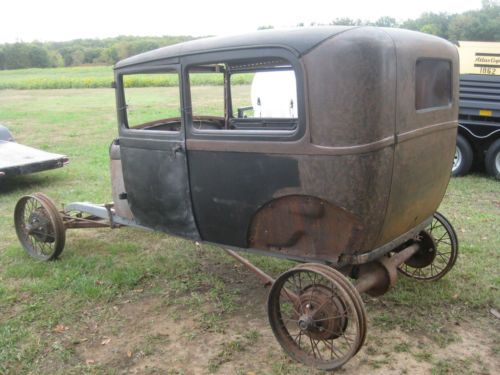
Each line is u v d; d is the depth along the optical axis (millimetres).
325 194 2834
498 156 7602
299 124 2834
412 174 3070
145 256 4949
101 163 9500
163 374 3107
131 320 3758
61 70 63844
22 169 7309
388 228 3037
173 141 3490
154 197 3797
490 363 3111
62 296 4137
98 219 5129
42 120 16766
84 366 3193
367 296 3924
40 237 4895
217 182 3312
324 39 2682
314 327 2939
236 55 3037
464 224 5594
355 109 2656
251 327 3607
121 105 3928
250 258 4781
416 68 2988
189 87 3371
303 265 2896
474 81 7488
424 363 3125
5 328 3621
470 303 3805
